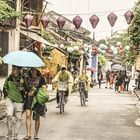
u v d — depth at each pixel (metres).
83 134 14.01
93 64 69.81
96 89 47.81
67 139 12.93
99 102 28.23
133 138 13.53
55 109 22.05
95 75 66.31
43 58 34.78
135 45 24.75
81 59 56.81
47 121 17.03
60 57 43.81
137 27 22.61
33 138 12.78
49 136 13.36
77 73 53.59
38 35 30.44
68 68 48.72
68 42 46.72
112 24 16.77
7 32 24.36
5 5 16.14
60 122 16.84
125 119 18.66
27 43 28.28
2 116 15.62
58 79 20.53
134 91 41.28
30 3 29.44
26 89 12.38
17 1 25.22
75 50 42.53
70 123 16.64
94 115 19.88
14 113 12.38
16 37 25.02
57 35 46.44
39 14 28.72
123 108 24.09
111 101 29.44
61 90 20.38
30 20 19.53
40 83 12.39
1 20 16.70
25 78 12.43
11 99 12.30
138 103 27.89
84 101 25.06
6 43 24.38
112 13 16.69
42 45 32.78
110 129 15.38
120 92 41.84
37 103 12.34
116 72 51.91
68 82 20.53
